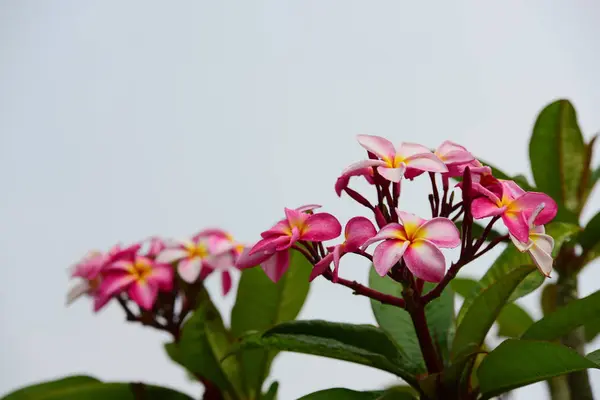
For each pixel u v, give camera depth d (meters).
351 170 0.94
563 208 1.20
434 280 0.89
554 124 1.27
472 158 0.95
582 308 1.01
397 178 0.92
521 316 1.32
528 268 0.97
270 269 0.99
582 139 1.27
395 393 1.00
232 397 1.16
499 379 0.98
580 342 1.18
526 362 0.96
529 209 0.93
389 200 0.95
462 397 1.00
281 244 0.94
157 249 1.23
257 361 1.18
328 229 0.94
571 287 1.22
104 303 1.18
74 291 1.25
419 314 0.97
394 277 0.96
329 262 0.92
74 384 1.13
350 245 0.92
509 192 0.95
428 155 0.94
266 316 1.22
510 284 0.99
